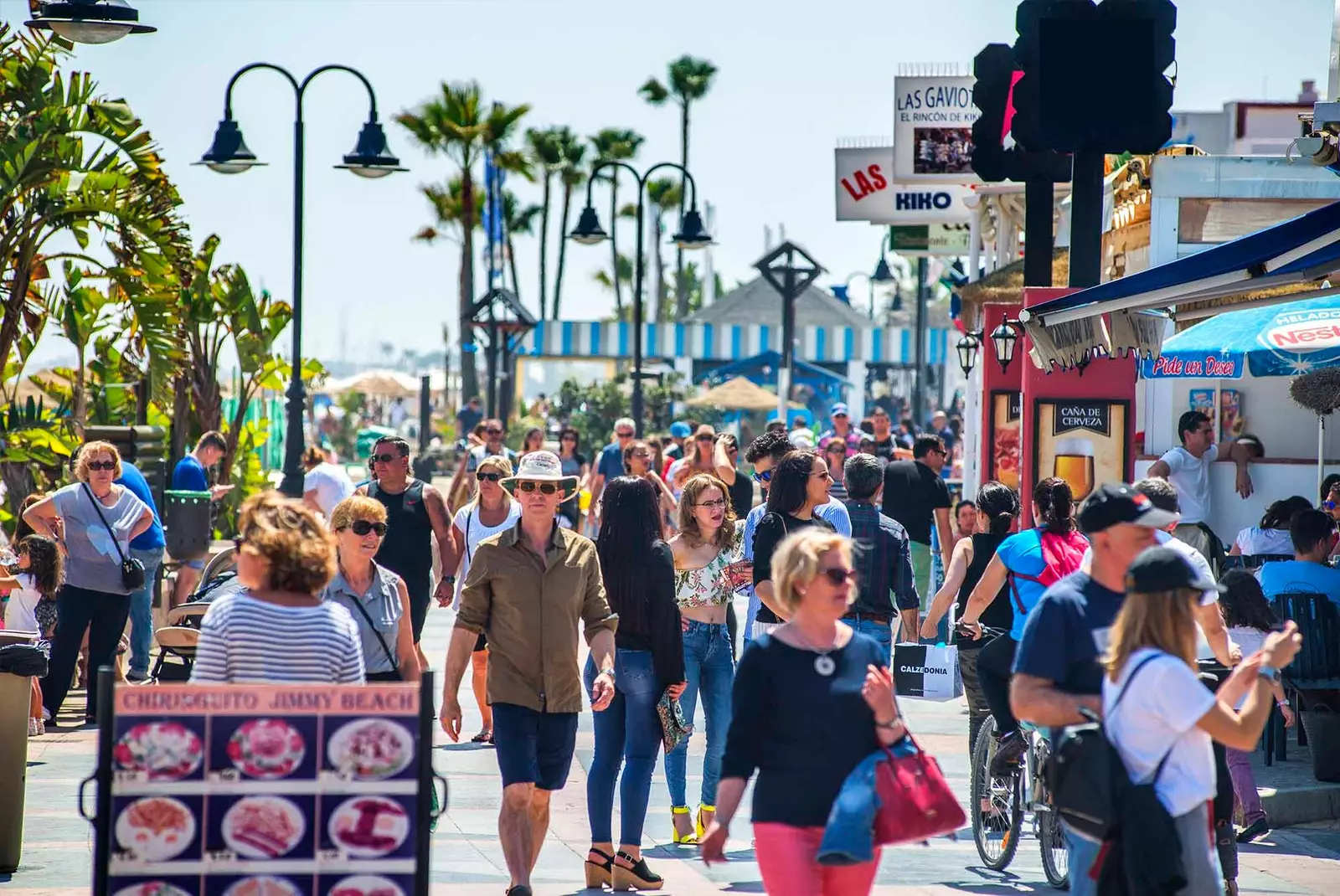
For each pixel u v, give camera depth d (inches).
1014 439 2054.6
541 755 908.6
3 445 2188.7
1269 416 2118.6
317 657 652.1
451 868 1002.7
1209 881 632.4
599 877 959.0
